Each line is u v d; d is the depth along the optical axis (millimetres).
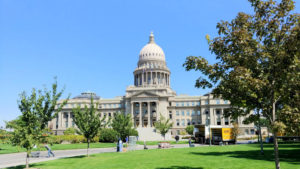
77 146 61406
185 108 126375
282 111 12844
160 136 97625
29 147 25203
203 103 123375
